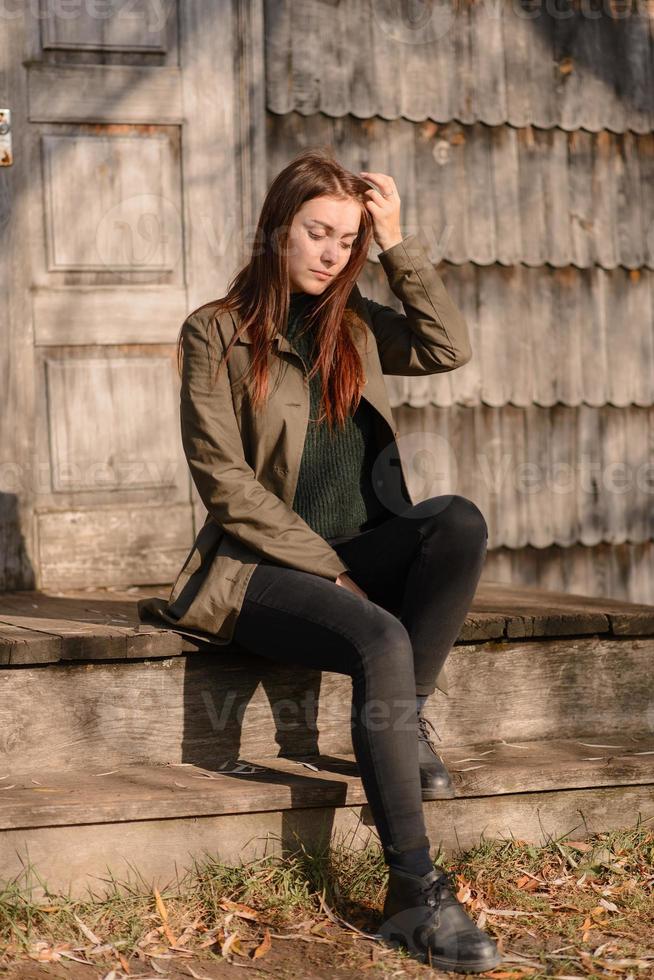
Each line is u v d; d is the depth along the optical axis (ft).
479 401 15.53
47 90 13.42
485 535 9.34
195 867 9.29
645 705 11.46
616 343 16.15
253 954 8.34
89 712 9.73
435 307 9.95
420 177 15.05
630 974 8.22
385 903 8.59
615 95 15.93
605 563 16.28
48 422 13.53
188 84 13.94
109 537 13.76
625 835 10.40
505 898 9.34
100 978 7.84
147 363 13.91
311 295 9.71
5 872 8.79
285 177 9.43
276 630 9.13
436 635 9.35
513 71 15.43
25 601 12.59
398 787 8.47
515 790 10.02
